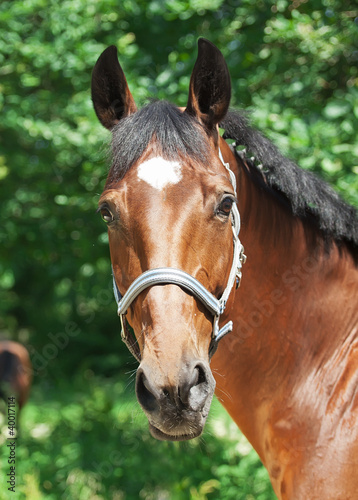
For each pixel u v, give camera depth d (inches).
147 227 57.4
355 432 63.6
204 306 58.7
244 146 75.4
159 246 56.8
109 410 157.8
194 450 140.4
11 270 174.7
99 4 143.3
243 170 72.3
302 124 123.4
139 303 57.8
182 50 144.3
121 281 61.5
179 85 136.7
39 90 159.6
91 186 149.8
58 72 152.3
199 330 57.9
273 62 137.5
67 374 217.6
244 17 141.9
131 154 61.1
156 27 150.6
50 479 147.9
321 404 66.8
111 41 149.9
